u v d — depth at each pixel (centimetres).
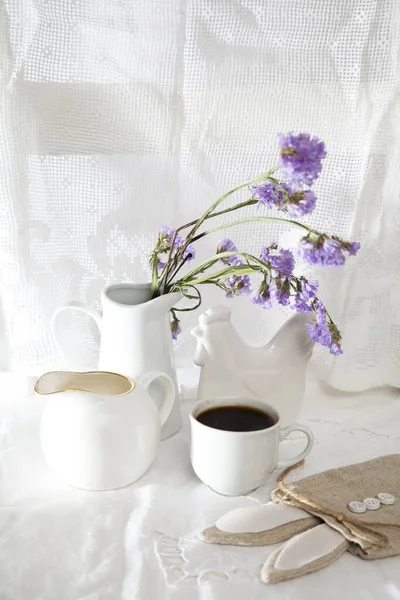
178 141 91
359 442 85
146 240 95
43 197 91
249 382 85
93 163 91
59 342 88
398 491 74
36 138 89
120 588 64
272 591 64
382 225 93
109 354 82
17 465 79
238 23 87
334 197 93
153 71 89
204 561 66
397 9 85
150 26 87
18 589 63
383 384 99
